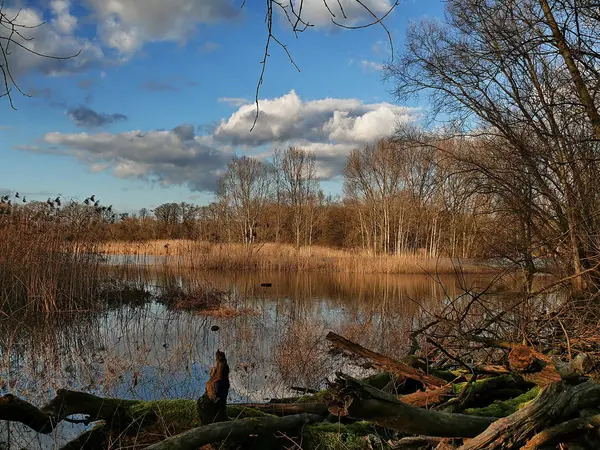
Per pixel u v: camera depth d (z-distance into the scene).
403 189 36.09
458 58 7.79
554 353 4.27
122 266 19.28
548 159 6.71
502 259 7.44
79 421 3.12
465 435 2.38
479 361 4.94
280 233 45.47
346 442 2.93
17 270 10.98
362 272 25.27
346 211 47.97
